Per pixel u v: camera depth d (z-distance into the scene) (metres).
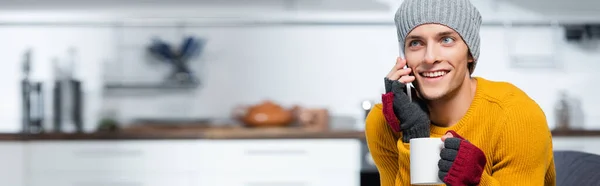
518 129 1.55
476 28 1.56
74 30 4.82
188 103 4.84
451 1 1.51
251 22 4.81
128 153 4.18
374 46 4.84
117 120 4.82
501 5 4.78
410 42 1.54
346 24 4.83
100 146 4.20
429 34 1.50
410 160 1.42
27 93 4.59
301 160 4.17
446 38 1.51
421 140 1.39
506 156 1.57
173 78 4.81
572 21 4.77
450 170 1.36
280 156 4.18
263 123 4.57
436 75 1.52
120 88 4.82
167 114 4.83
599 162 1.66
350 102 4.84
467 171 1.36
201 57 4.84
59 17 4.78
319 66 4.85
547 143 1.58
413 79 1.55
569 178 1.71
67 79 4.80
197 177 4.17
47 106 4.80
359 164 4.16
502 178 1.57
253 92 4.85
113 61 4.83
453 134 1.41
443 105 1.61
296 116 4.70
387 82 1.57
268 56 4.84
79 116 4.73
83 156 4.20
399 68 1.57
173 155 4.17
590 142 4.20
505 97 1.60
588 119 4.76
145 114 4.83
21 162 4.19
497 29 4.80
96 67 4.83
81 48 4.82
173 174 4.17
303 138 4.17
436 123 1.66
